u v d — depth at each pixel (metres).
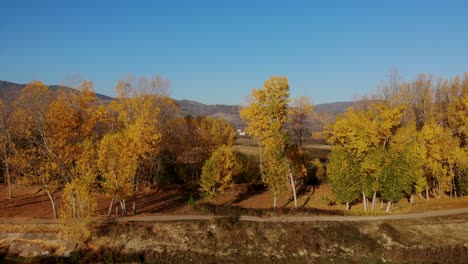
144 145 38.97
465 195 49.78
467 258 32.25
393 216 39.38
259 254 33.16
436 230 36.00
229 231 35.25
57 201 46.34
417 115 65.62
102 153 37.00
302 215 39.84
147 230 34.91
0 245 33.03
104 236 33.94
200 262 32.03
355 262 32.28
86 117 59.09
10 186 47.91
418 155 44.50
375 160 42.19
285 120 47.97
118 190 37.22
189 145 64.19
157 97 64.75
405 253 32.91
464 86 63.34
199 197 52.31
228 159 48.31
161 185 58.03
